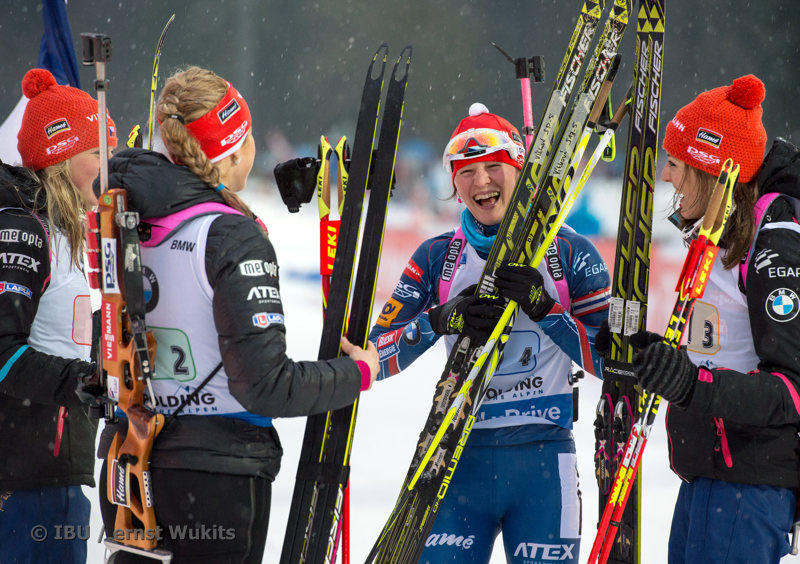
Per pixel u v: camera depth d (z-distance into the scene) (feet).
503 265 30.19
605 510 28.25
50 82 31.65
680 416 28.99
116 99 287.28
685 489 29.86
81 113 31.40
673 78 289.94
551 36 310.45
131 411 23.65
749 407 25.66
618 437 29.78
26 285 27.43
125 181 23.43
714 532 27.94
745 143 27.91
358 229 27.71
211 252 23.03
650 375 25.80
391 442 66.13
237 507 24.02
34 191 29.53
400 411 75.51
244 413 24.43
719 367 28.55
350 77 309.83
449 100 310.45
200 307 23.48
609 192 186.29
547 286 32.40
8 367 26.53
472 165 32.40
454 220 201.67
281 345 23.15
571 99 31.89
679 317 26.68
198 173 23.70
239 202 24.43
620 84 256.32
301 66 308.19
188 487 23.63
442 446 29.96
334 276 27.53
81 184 32.30
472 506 32.17
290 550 27.12
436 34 310.86
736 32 287.69
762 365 26.94
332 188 180.55
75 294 30.71
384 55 28.32
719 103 28.19
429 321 32.32
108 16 289.74
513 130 33.50
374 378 26.25
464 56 311.27
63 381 26.53
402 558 29.71
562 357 32.68
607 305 32.14
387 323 34.88
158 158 23.75
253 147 26.73
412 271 34.88
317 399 23.91
